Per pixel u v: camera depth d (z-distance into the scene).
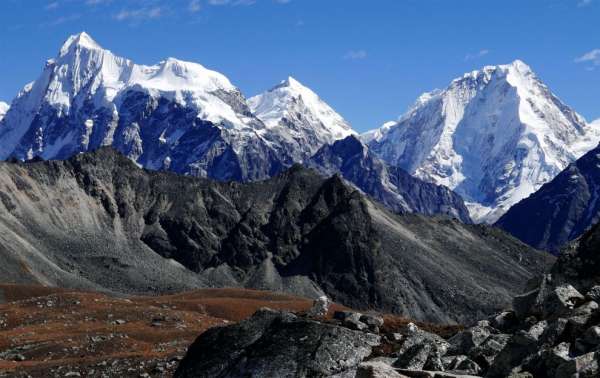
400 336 52.06
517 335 41.44
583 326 40.03
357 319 54.66
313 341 50.00
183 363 52.97
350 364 48.94
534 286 51.44
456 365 43.62
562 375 37.00
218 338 52.94
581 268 47.88
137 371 93.06
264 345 50.84
